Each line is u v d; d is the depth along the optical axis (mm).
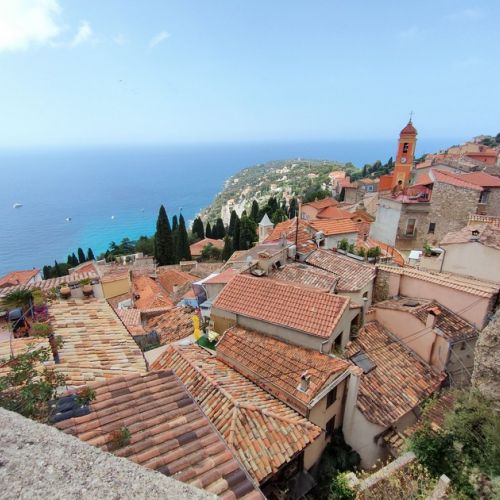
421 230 32562
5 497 2676
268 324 14680
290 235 25328
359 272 18484
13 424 3812
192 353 14148
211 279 21156
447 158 55531
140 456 6203
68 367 8922
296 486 10914
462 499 7926
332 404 12672
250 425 10055
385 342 16094
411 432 11898
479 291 15062
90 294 14430
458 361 14820
